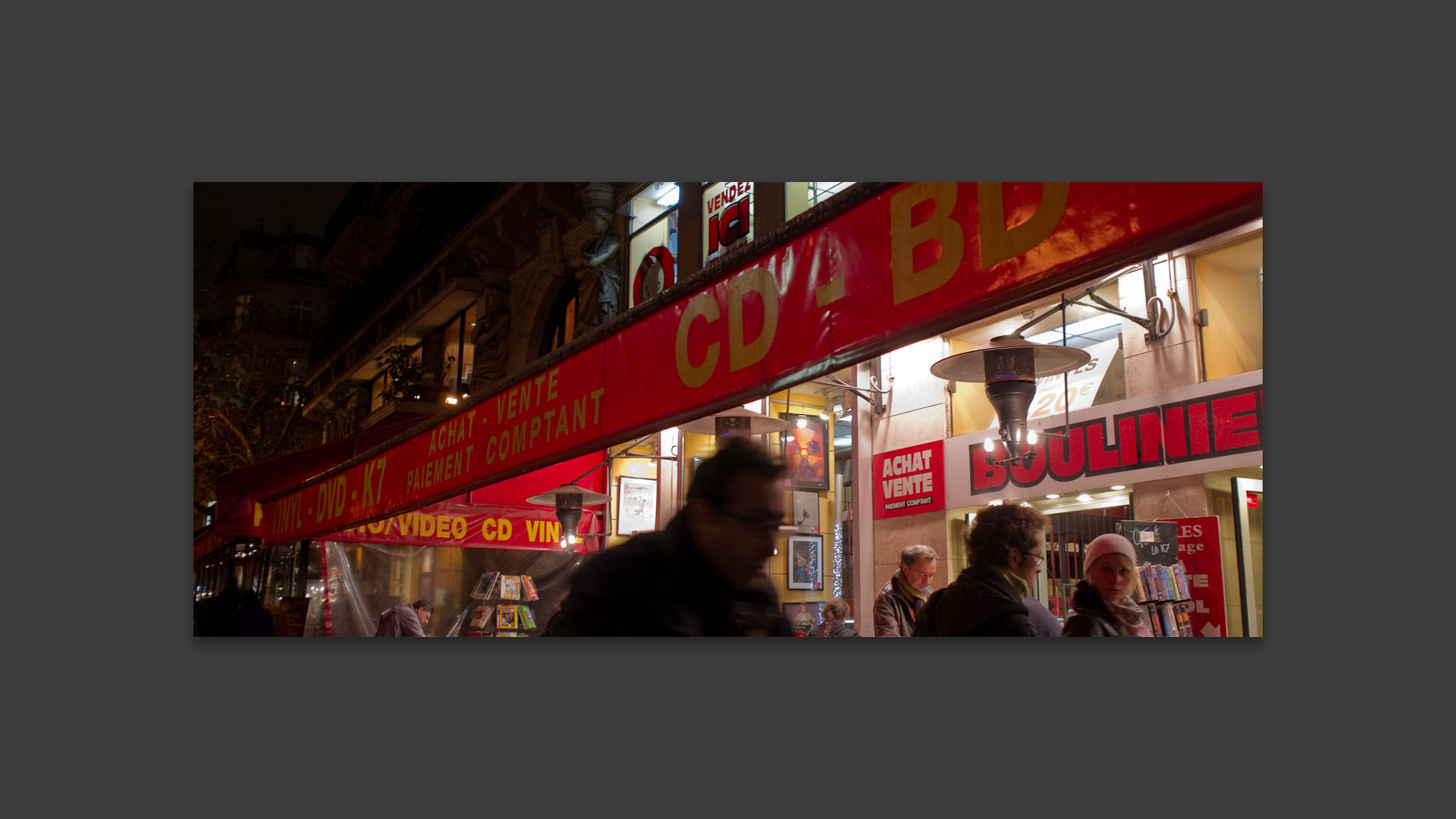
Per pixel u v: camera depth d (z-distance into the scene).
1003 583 2.52
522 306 11.71
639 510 9.42
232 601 6.07
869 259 2.42
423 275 13.49
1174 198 1.85
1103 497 6.18
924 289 2.26
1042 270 2.03
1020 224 2.10
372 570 11.02
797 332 2.59
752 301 2.78
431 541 8.66
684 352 3.04
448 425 4.81
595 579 1.58
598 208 9.84
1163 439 5.63
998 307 2.10
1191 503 5.44
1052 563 6.02
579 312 10.27
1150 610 4.45
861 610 7.80
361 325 13.12
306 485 6.98
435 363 13.54
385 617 6.76
